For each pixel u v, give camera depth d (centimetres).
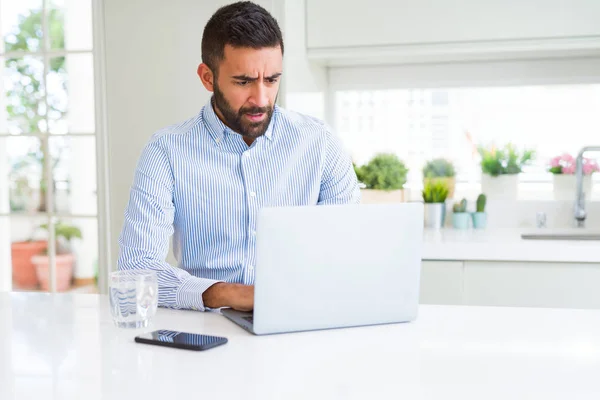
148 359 120
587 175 313
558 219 317
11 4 312
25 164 315
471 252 258
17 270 319
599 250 247
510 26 273
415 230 142
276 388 104
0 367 117
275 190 186
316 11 285
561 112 318
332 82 336
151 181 176
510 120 324
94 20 281
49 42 309
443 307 162
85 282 312
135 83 279
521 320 147
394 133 336
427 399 100
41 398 101
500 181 321
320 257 134
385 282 141
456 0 275
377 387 105
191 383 107
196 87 273
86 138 307
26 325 147
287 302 134
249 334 137
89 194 308
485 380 108
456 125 329
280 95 261
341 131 340
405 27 280
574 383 107
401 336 135
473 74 322
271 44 157
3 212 320
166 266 163
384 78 331
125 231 173
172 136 182
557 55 312
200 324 145
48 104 311
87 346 129
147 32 276
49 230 314
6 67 314
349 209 136
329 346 128
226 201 183
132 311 143
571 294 253
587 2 266
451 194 326
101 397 101
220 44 158
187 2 271
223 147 182
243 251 184
